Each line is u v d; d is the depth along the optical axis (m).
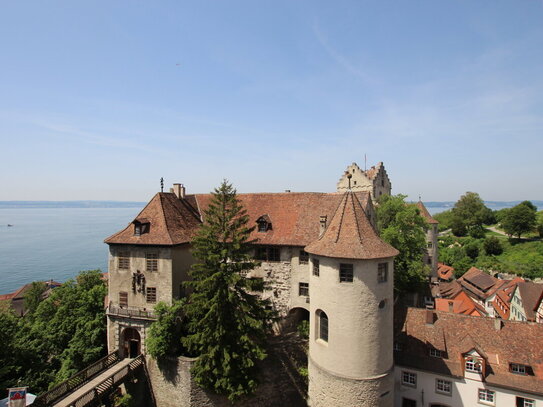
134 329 34.12
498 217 150.62
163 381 31.38
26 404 24.52
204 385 29.08
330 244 28.03
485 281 79.12
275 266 36.09
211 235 29.62
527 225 108.62
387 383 27.12
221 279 28.84
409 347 33.03
